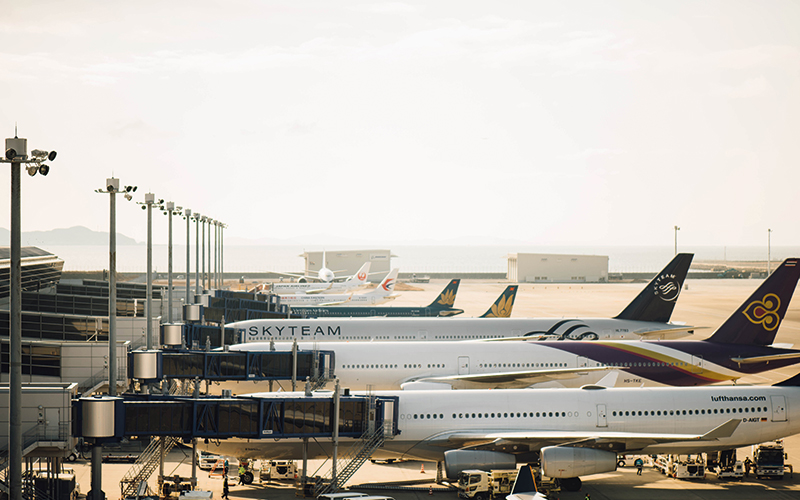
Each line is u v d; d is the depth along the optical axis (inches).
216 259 4938.5
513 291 3715.6
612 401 1788.9
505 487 1610.5
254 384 2178.9
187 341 2568.9
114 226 1536.7
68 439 1486.2
